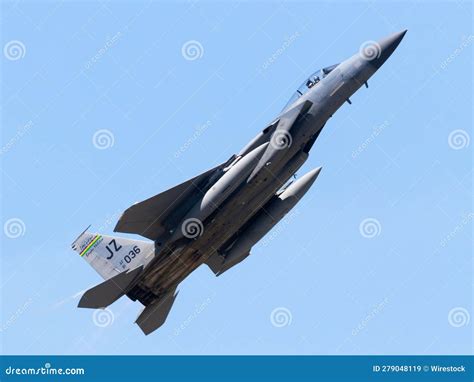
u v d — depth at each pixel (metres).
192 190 112.81
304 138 113.38
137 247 120.62
